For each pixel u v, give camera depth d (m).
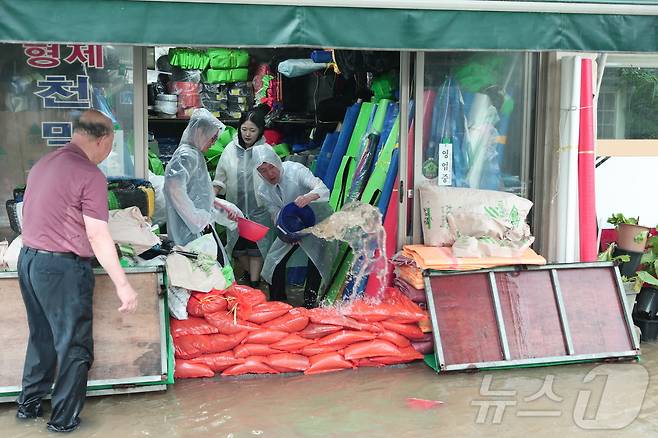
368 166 5.56
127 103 4.79
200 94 7.61
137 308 4.18
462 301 4.72
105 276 4.13
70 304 3.59
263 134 6.94
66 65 4.68
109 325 4.14
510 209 4.96
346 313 4.68
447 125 5.24
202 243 4.84
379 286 5.04
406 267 4.96
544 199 5.31
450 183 5.27
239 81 7.73
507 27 4.22
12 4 3.66
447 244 5.00
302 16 3.97
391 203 5.28
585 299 4.87
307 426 3.80
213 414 3.95
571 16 4.29
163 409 4.00
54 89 4.68
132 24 3.79
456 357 4.57
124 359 4.14
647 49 4.39
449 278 4.75
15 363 4.04
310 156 6.88
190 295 4.52
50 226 3.56
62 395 3.67
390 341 4.68
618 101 6.29
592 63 5.15
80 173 3.55
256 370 4.49
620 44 4.36
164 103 7.19
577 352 4.72
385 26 4.07
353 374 4.57
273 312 4.57
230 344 4.48
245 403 4.09
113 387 4.11
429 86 5.20
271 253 5.97
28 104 4.66
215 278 4.55
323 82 7.29
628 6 4.30
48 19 3.70
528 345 4.69
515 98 5.32
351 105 6.82
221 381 4.42
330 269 5.63
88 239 3.62
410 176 5.23
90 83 4.72
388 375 4.55
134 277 4.20
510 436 3.71
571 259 5.14
